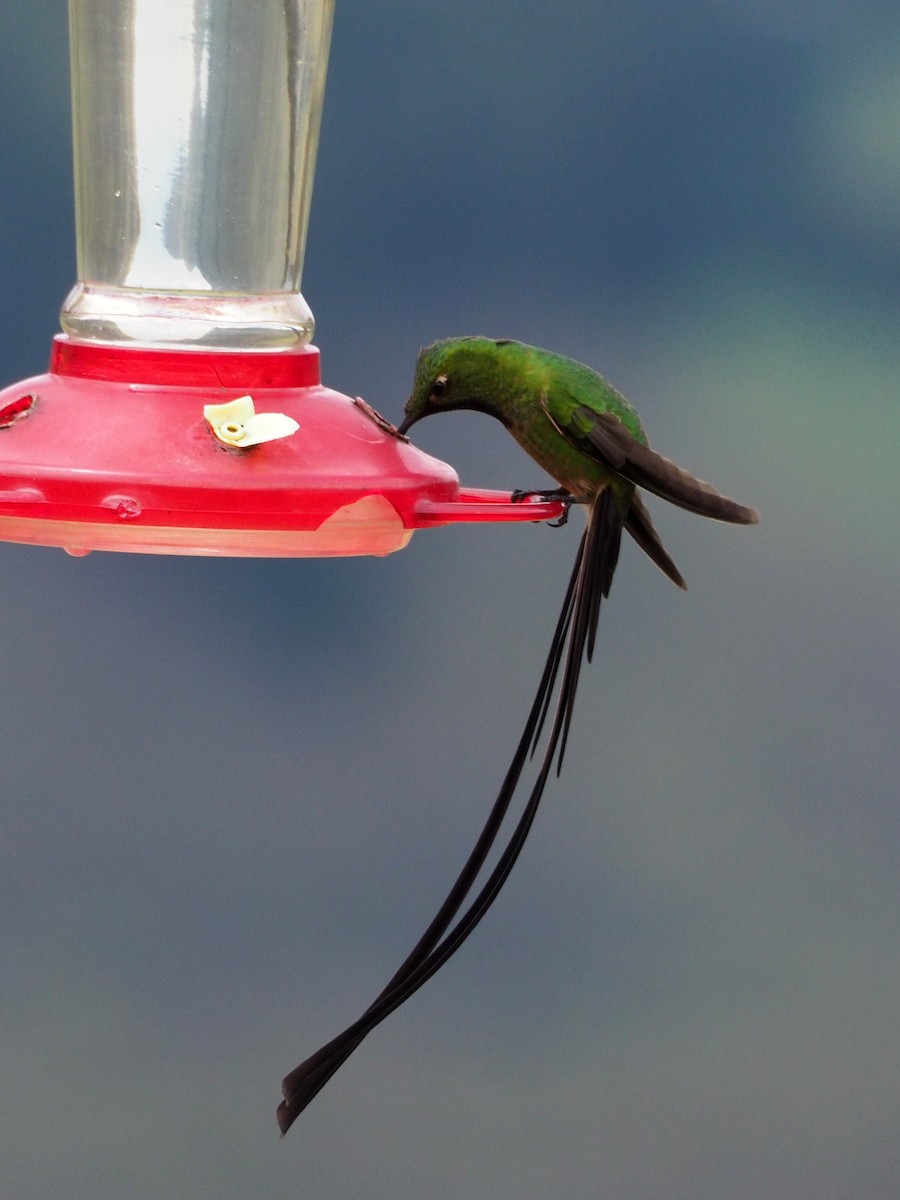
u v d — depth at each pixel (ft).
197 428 11.05
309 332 11.24
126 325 11.15
